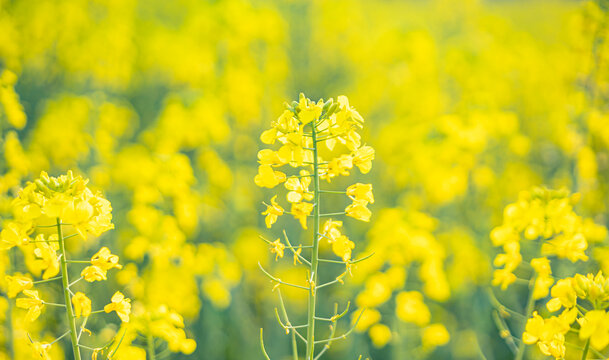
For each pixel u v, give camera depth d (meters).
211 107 5.09
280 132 2.10
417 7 9.57
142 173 4.04
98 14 6.62
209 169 5.11
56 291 3.83
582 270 3.81
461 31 7.73
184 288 3.62
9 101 3.57
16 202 2.06
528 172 5.50
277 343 4.82
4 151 3.49
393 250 3.66
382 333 3.59
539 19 9.43
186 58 5.71
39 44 5.78
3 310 3.14
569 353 3.50
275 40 5.74
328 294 5.17
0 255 3.06
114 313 4.01
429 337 3.64
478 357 4.51
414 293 3.55
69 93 5.59
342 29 7.24
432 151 4.76
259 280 5.14
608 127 4.07
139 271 4.11
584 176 4.12
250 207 5.54
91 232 2.05
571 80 5.13
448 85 6.71
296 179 2.19
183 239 3.68
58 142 4.83
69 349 3.79
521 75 6.78
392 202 5.64
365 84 6.53
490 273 4.62
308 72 6.98
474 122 4.94
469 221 5.46
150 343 2.79
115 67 6.39
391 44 6.33
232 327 4.75
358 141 2.11
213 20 5.57
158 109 7.03
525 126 6.75
